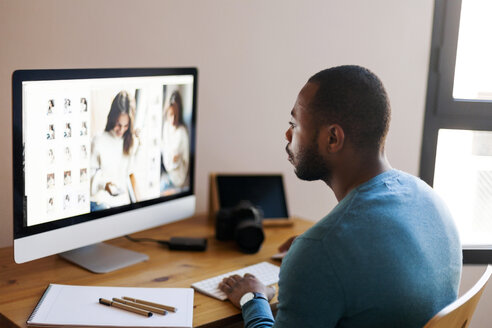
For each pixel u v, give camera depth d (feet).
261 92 7.02
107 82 4.96
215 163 7.06
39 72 4.43
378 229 3.54
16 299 4.40
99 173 5.03
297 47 6.97
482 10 6.97
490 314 7.33
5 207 5.90
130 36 6.26
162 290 4.60
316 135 3.93
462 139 7.31
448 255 3.88
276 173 6.64
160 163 5.62
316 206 7.47
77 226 4.92
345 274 3.43
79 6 5.92
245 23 6.77
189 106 5.85
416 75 7.09
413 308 3.56
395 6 6.93
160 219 5.72
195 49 6.64
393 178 3.87
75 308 4.21
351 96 3.76
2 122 5.73
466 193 7.47
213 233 6.15
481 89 7.17
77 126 4.78
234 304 4.50
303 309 3.50
